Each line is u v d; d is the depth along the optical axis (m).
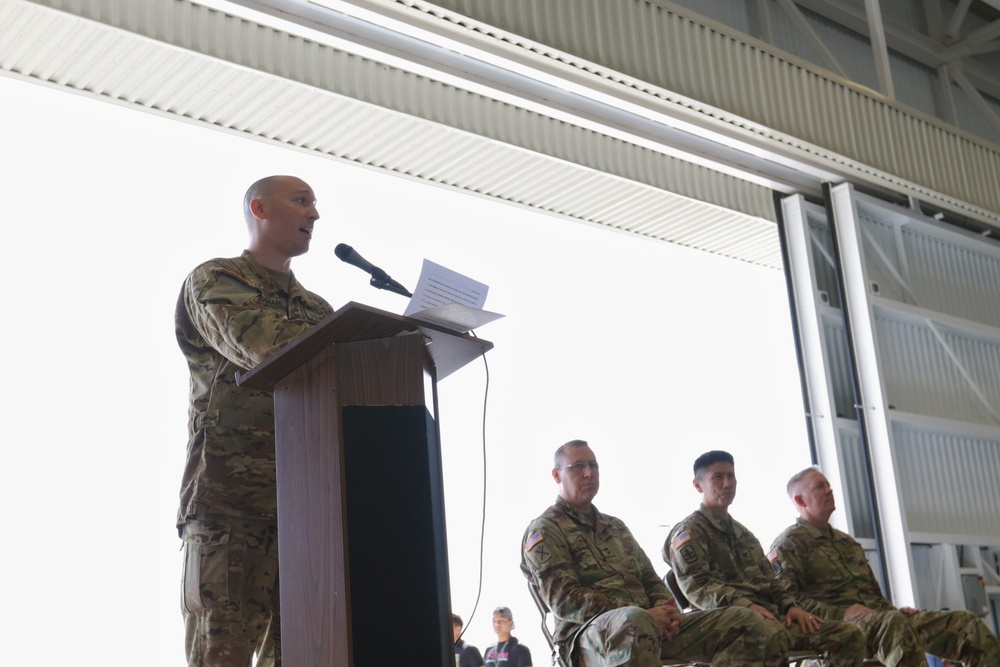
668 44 5.85
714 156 6.67
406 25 4.96
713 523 4.64
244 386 1.87
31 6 4.35
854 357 6.90
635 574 4.26
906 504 6.89
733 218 7.27
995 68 9.29
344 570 1.71
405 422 1.87
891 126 7.17
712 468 4.69
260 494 2.13
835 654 4.26
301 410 1.84
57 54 4.76
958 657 4.79
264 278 2.29
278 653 2.15
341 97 5.30
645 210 7.07
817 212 7.28
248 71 4.98
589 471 4.24
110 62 4.85
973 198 7.64
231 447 2.14
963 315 7.84
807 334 6.99
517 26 5.14
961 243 8.02
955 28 8.65
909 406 7.14
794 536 5.11
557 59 5.37
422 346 1.90
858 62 7.98
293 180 2.40
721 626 4.03
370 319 1.78
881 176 7.08
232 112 5.38
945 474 7.25
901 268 7.48
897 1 8.62
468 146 5.99
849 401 7.00
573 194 6.74
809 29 7.24
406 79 5.59
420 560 1.83
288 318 2.28
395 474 1.83
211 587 2.05
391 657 1.74
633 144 6.63
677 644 4.10
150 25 4.65
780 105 6.41
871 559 6.71
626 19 5.67
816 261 7.23
